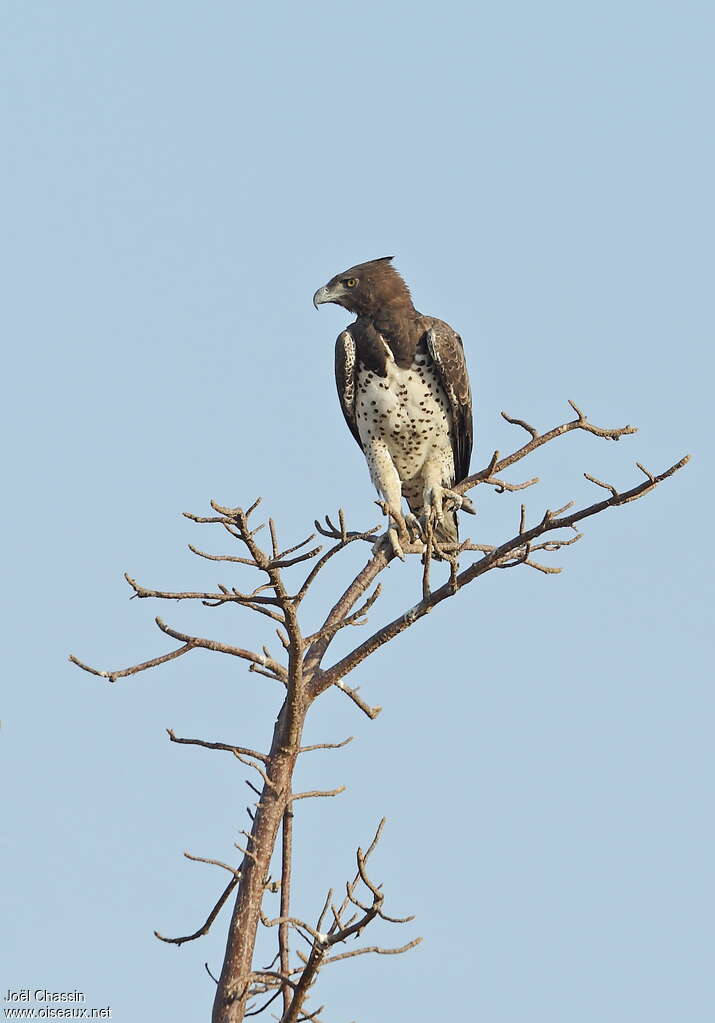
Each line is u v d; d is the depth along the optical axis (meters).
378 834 8.95
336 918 8.97
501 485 12.08
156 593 9.45
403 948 9.09
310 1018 9.55
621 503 10.81
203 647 9.81
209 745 10.02
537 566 10.98
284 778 10.05
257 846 9.84
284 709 10.33
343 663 10.58
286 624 9.69
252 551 9.18
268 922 9.51
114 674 9.49
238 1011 9.33
